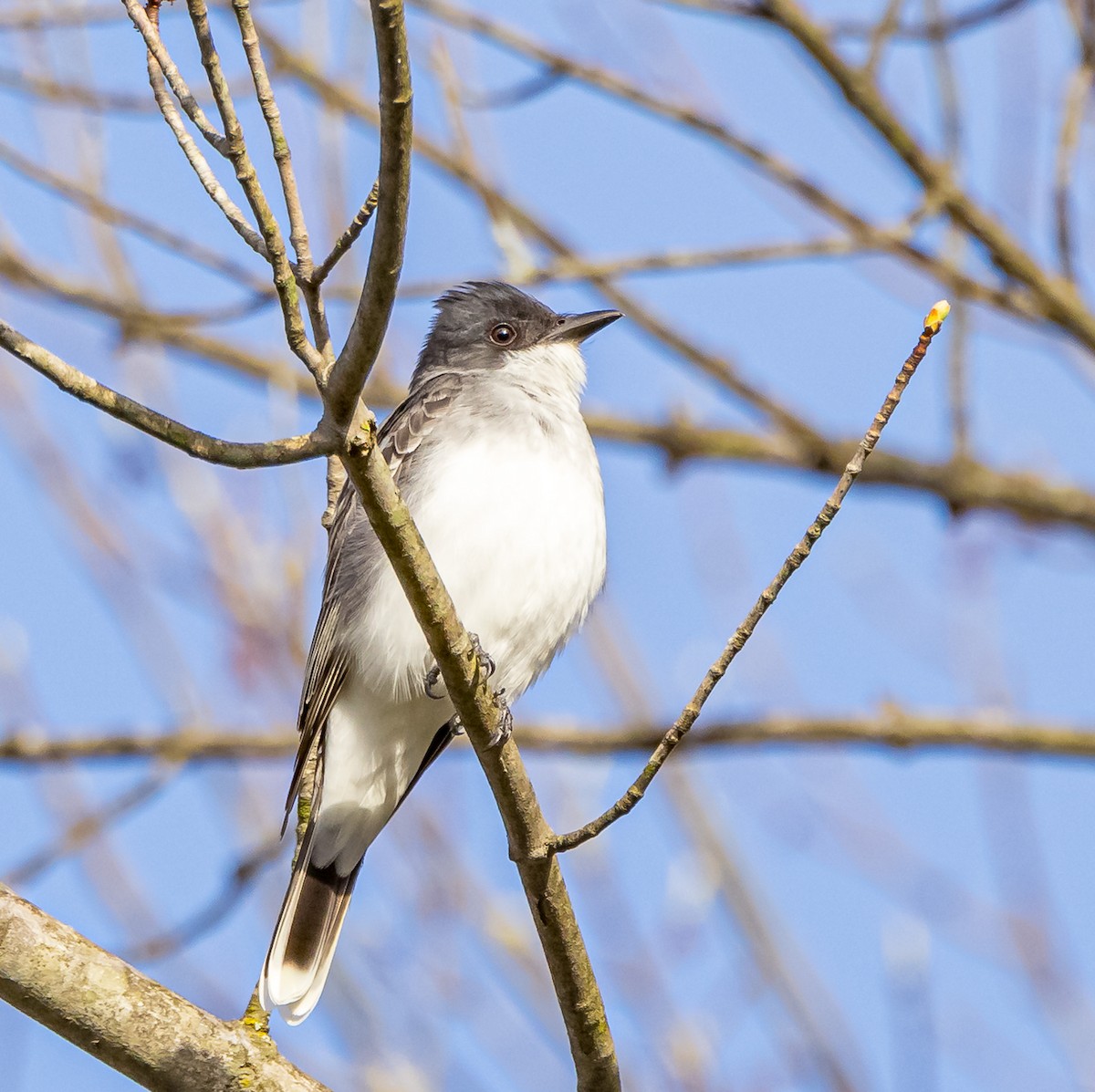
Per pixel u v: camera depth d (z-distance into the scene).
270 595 11.96
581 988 7.41
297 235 6.27
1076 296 10.69
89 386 6.30
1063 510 11.83
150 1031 6.74
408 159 5.77
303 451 6.45
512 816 7.18
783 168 10.96
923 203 10.62
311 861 9.72
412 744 10.07
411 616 9.70
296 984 9.16
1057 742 11.05
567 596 9.98
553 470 9.97
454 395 10.27
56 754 10.95
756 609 6.84
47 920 6.78
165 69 6.30
